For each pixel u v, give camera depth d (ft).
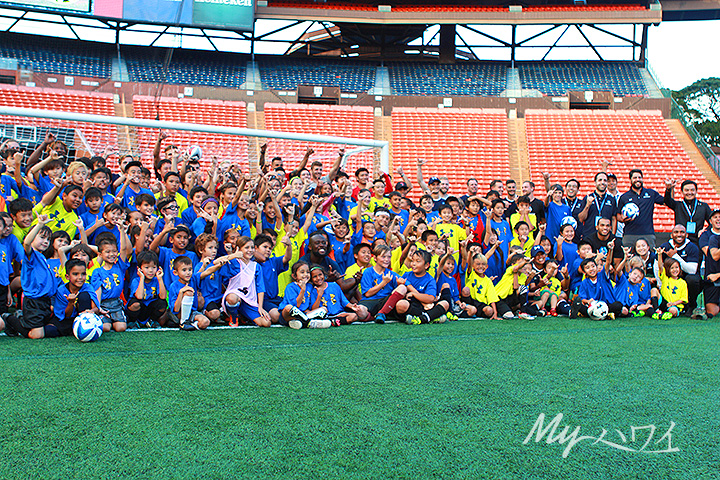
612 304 21.12
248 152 44.34
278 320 18.53
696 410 10.17
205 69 84.74
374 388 11.06
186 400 10.07
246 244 17.98
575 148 75.72
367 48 89.86
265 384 11.18
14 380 10.97
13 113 24.79
